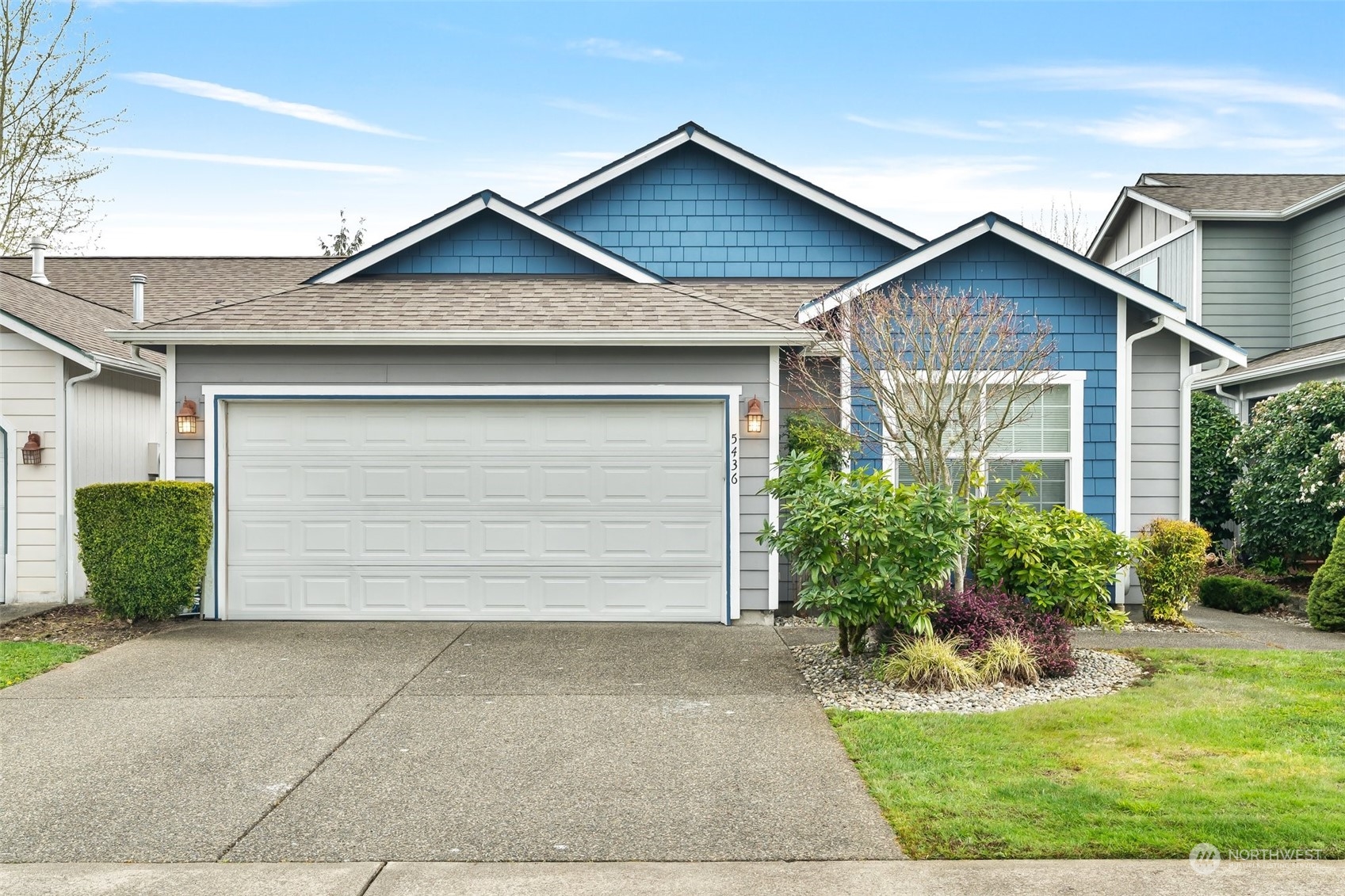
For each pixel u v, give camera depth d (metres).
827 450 10.36
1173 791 4.91
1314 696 6.84
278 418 10.05
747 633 9.44
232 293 16.61
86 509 9.47
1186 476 10.96
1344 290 15.87
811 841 4.48
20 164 19.31
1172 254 18.27
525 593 10.03
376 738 6.05
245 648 8.67
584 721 6.42
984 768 5.34
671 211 13.52
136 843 4.50
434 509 10.04
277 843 4.49
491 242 11.91
